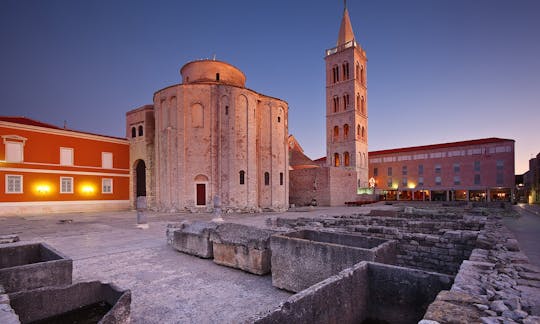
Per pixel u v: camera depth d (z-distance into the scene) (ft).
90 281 19.97
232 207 110.01
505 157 199.21
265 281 28.17
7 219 84.94
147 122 127.75
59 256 23.09
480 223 41.78
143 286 26.63
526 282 16.05
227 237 33.12
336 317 15.46
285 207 130.11
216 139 113.09
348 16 225.56
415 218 60.03
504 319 11.14
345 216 59.72
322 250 23.84
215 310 21.70
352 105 202.69
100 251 39.86
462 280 15.87
